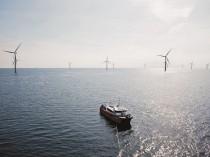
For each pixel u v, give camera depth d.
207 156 37.19
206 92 121.00
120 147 40.94
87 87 145.12
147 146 41.50
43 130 49.84
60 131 49.53
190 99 96.75
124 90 131.12
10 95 102.81
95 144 42.22
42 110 70.81
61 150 38.97
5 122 55.84
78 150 39.19
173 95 110.25
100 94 111.62
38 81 189.75
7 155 36.25
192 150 39.59
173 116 64.62
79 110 72.00
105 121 58.91
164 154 38.03
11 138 44.12
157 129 51.88
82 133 48.59
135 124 56.22
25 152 37.62
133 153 38.38
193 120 59.81
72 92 117.56
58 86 148.75
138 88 143.38
